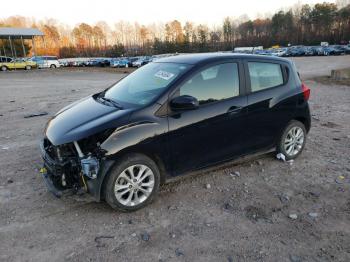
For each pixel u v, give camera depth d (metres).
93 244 3.26
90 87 17.22
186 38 96.06
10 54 70.06
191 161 4.22
